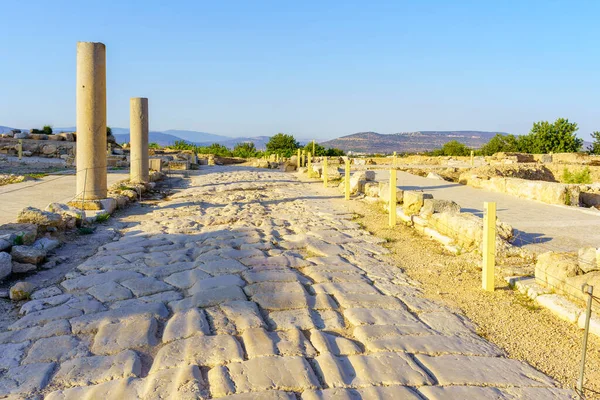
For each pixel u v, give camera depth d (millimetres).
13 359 4348
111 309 5488
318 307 5523
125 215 12141
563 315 5309
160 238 9094
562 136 44594
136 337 4711
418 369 4070
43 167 26156
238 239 8836
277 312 5336
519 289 6199
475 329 5062
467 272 7094
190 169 29781
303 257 7816
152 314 5277
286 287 6133
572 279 5500
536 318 5355
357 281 6520
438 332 4922
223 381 3793
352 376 3965
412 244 8914
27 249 7180
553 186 13109
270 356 4250
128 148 36969
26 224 8266
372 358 4250
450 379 3941
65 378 3996
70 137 34688
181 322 5008
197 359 4207
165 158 32250
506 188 15383
